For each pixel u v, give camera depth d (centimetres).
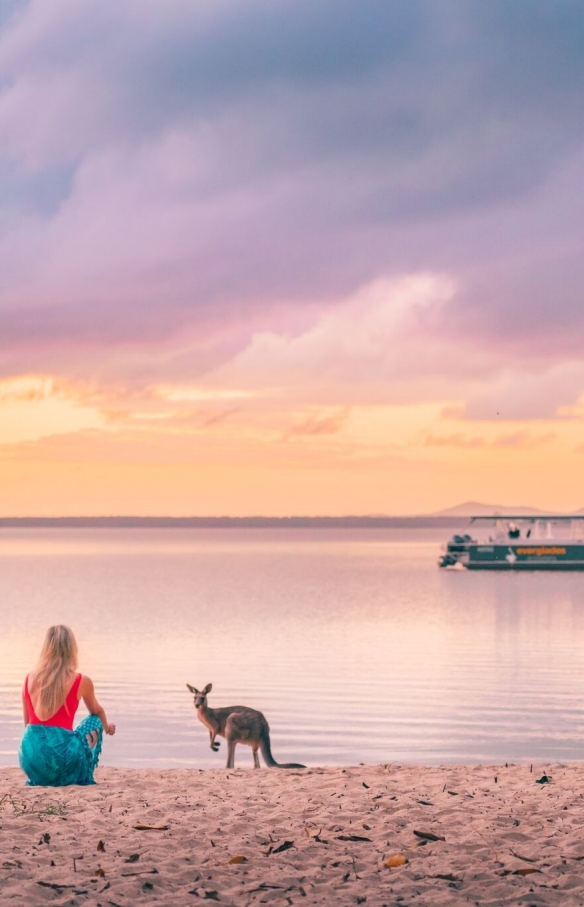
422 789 972
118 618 5666
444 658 3691
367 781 1038
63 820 800
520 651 4000
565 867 630
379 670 3266
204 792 958
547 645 4278
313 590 8856
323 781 1038
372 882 605
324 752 1842
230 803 891
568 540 12794
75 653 1000
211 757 1788
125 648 3994
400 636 4634
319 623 5384
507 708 2406
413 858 668
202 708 1423
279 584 9944
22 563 16612
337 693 2683
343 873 628
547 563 12812
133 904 554
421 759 1781
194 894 574
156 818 816
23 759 987
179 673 3155
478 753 1839
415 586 9762
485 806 863
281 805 881
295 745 1912
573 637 4712
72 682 991
